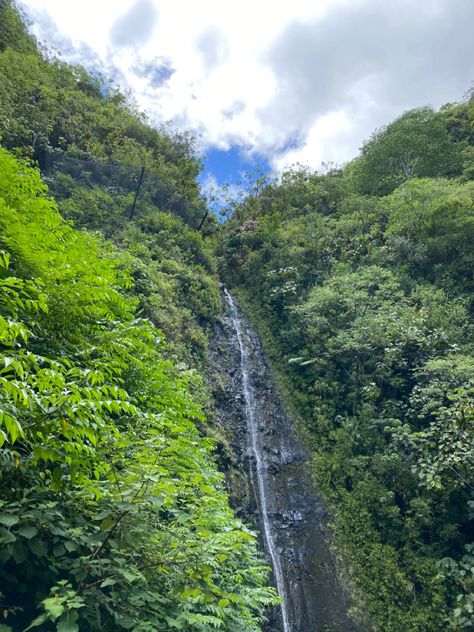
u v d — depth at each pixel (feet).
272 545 32.96
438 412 33.86
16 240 14.07
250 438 42.57
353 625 27.71
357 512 34.32
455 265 53.36
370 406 40.55
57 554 8.29
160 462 11.37
